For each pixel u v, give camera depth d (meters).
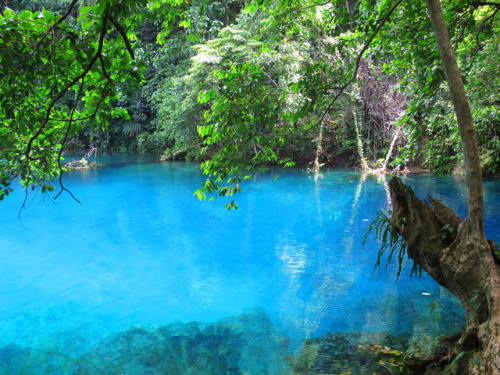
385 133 15.41
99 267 5.98
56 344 3.75
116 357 3.51
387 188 11.83
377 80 14.99
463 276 2.69
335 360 3.22
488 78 6.97
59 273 5.73
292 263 6.00
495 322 2.22
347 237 7.27
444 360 2.72
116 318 4.31
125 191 11.90
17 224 8.42
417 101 3.73
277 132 3.65
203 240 7.29
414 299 4.56
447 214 3.22
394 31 4.11
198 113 16.62
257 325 4.05
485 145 11.37
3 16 2.27
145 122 24.27
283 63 13.41
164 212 9.45
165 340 3.78
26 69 2.35
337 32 3.94
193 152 18.56
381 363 3.05
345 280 5.25
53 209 9.76
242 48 13.84
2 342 3.81
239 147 3.46
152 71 21.02
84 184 13.05
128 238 7.45
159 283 5.33
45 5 21.86
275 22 4.89
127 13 2.33
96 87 2.60
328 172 15.52
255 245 6.93
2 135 2.66
